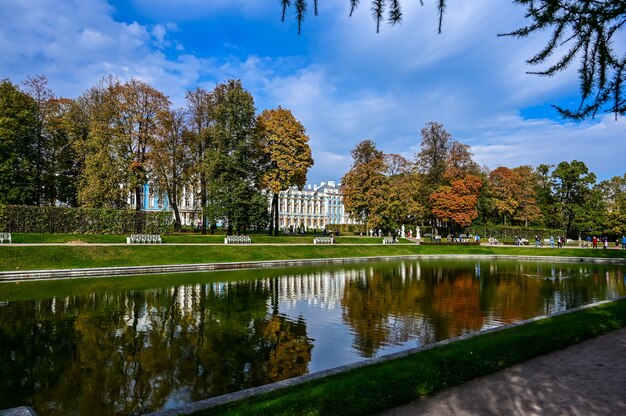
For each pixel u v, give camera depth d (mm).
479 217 77625
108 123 44031
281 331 14922
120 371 10758
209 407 6805
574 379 7668
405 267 39281
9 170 41781
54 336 13898
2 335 13961
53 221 39062
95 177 41188
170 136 49000
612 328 12016
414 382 7262
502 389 7207
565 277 31766
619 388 7133
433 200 68250
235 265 35781
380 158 65562
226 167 46219
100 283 25234
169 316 17016
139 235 39062
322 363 11492
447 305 20031
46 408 8648
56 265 29625
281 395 7270
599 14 5625
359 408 6262
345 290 24328
